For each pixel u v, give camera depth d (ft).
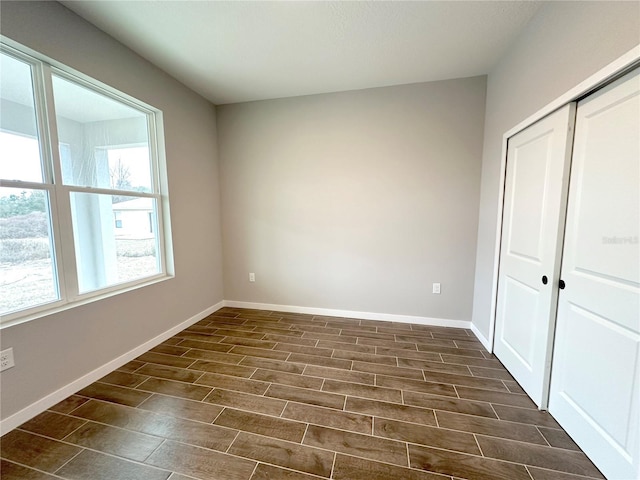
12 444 4.70
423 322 10.11
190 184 9.73
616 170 3.99
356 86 9.46
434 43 7.04
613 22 3.87
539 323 5.68
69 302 6.20
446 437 4.90
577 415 4.71
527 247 6.20
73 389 6.05
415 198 9.62
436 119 9.16
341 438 4.88
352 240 10.38
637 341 3.63
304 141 10.37
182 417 5.37
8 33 4.88
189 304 9.86
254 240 11.38
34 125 5.59
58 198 5.96
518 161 6.70
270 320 10.43
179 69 8.32
